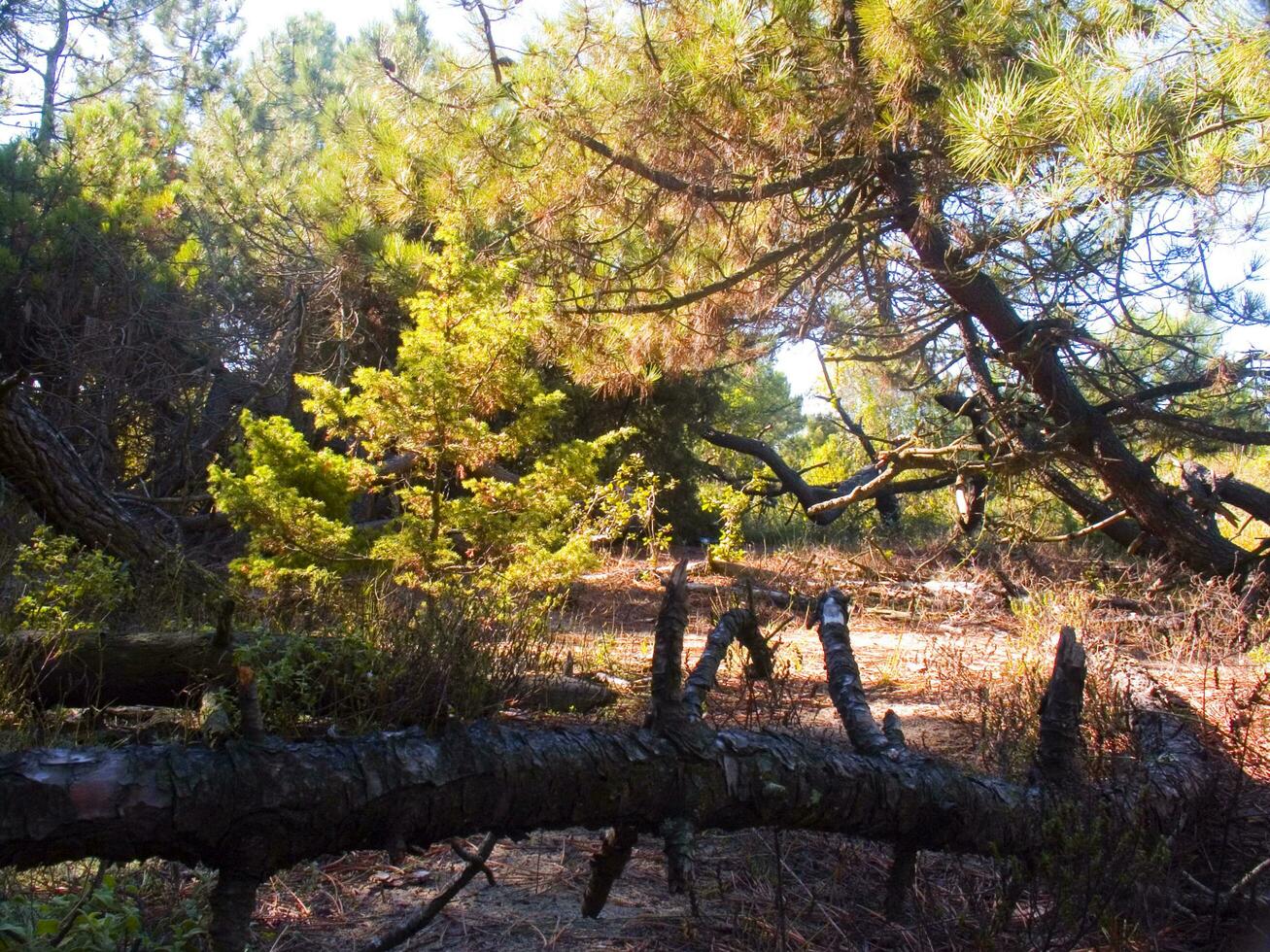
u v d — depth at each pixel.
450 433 7.29
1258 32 5.54
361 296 13.82
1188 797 3.64
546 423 7.49
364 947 3.06
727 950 3.05
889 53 6.97
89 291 13.48
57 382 12.75
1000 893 3.12
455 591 5.77
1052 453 9.09
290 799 2.45
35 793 2.26
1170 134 6.21
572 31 7.94
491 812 2.68
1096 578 10.03
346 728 4.23
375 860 3.70
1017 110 6.11
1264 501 10.13
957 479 11.95
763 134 7.62
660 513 14.83
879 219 8.34
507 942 3.09
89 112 15.63
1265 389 8.20
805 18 7.35
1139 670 5.44
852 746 3.40
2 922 2.82
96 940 2.75
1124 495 9.52
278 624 5.63
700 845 3.86
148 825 2.34
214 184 16.11
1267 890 3.34
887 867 3.62
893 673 7.01
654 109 7.63
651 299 9.34
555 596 7.78
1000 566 10.07
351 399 7.52
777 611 9.02
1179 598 8.84
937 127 7.35
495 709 4.53
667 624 2.90
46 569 5.52
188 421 12.66
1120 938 2.91
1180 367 9.23
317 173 14.08
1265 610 8.23
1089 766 3.72
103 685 4.73
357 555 7.26
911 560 11.96
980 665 7.07
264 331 14.29
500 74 8.38
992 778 3.31
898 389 11.84
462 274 7.37
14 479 6.39
